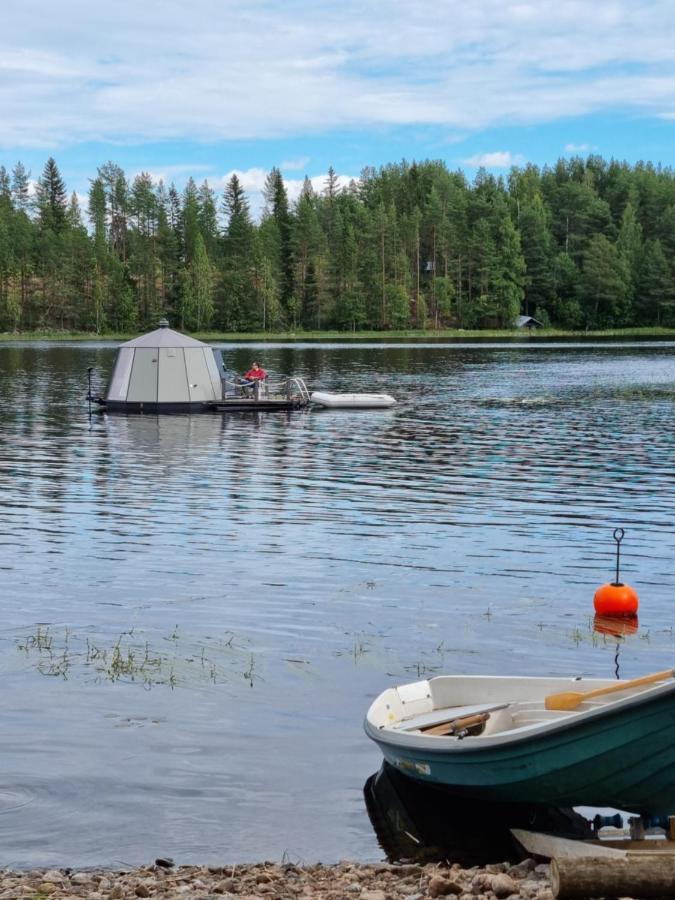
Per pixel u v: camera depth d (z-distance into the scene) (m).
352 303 173.38
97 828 9.99
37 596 17.80
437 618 16.62
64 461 34.47
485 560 20.45
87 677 13.88
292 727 12.42
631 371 80.81
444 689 11.92
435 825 10.31
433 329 178.00
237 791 10.82
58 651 14.93
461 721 11.01
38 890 8.45
